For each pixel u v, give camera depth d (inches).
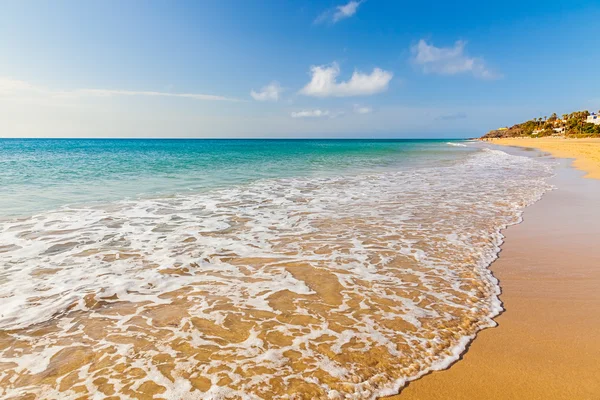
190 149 2075.5
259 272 198.8
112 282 183.5
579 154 1232.2
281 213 341.1
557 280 189.5
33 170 732.7
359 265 210.2
